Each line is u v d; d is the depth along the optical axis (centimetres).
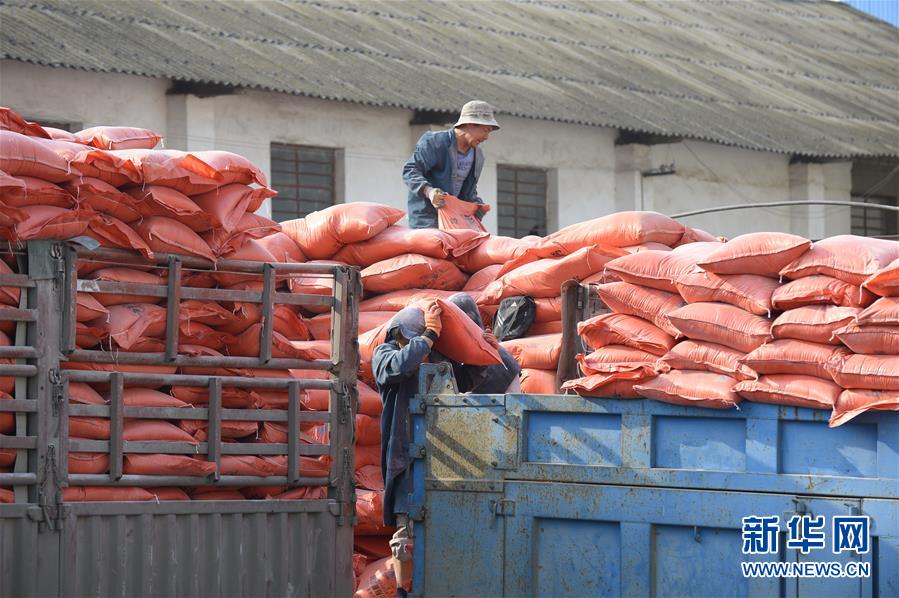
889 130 3547
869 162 3441
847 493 698
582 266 966
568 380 905
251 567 788
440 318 875
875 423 696
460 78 2869
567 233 995
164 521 756
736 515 723
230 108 2478
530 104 2850
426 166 1219
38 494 714
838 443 705
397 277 1072
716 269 769
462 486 799
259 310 815
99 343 752
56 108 2266
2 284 712
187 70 2359
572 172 3006
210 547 772
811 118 3469
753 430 725
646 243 970
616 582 756
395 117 2706
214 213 795
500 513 787
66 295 730
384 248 1084
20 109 2225
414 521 815
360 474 980
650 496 746
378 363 867
